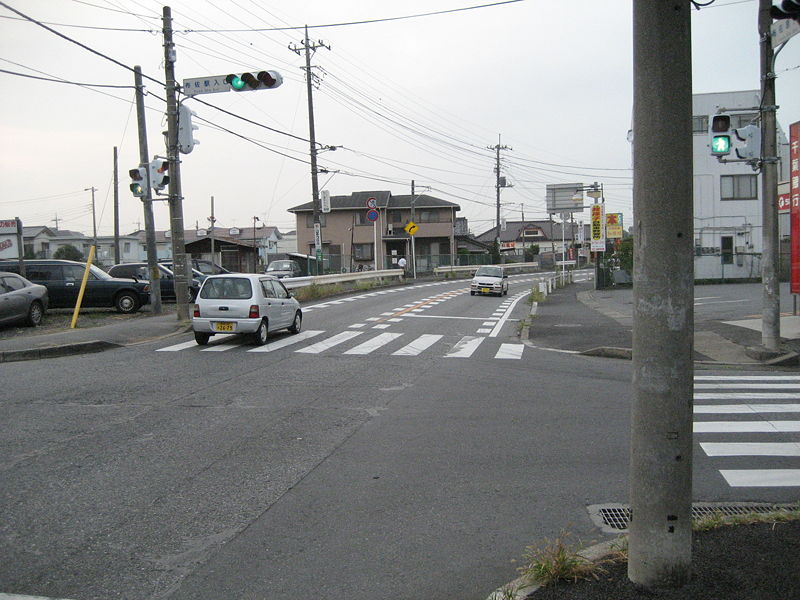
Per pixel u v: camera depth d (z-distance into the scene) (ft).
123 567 13.48
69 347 42.65
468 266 191.42
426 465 20.16
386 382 33.71
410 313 73.67
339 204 199.62
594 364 40.57
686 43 10.37
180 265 56.59
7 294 50.21
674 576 10.84
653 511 10.80
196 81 53.21
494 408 27.76
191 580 12.98
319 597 12.39
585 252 289.33
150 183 54.65
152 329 52.90
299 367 38.17
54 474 19.03
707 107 126.82
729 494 17.76
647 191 10.46
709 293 93.81
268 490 17.93
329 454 21.18
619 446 22.15
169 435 23.24
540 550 13.61
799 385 32.81
